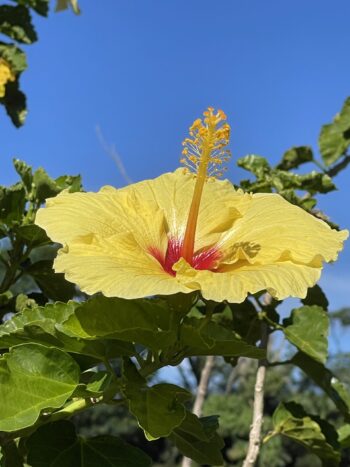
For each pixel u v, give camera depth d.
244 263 0.25
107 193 0.28
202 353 0.25
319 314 0.36
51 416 0.25
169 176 0.30
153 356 0.25
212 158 0.26
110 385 0.25
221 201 0.29
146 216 0.27
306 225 0.26
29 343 0.24
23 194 0.32
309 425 0.36
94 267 0.23
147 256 0.25
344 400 0.36
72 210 0.26
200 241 0.27
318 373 0.36
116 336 0.24
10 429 0.23
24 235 0.32
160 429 0.23
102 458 0.25
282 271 0.23
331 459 0.36
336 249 0.25
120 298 0.24
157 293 0.22
